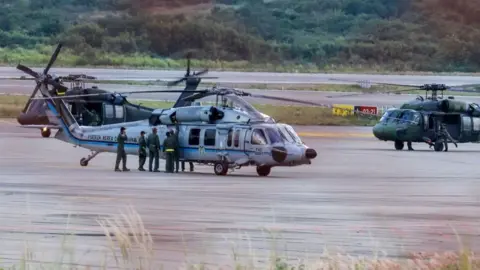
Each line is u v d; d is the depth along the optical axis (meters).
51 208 79.19
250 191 97.06
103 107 161.25
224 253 56.41
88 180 108.19
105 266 49.22
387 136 175.62
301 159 118.88
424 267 48.22
